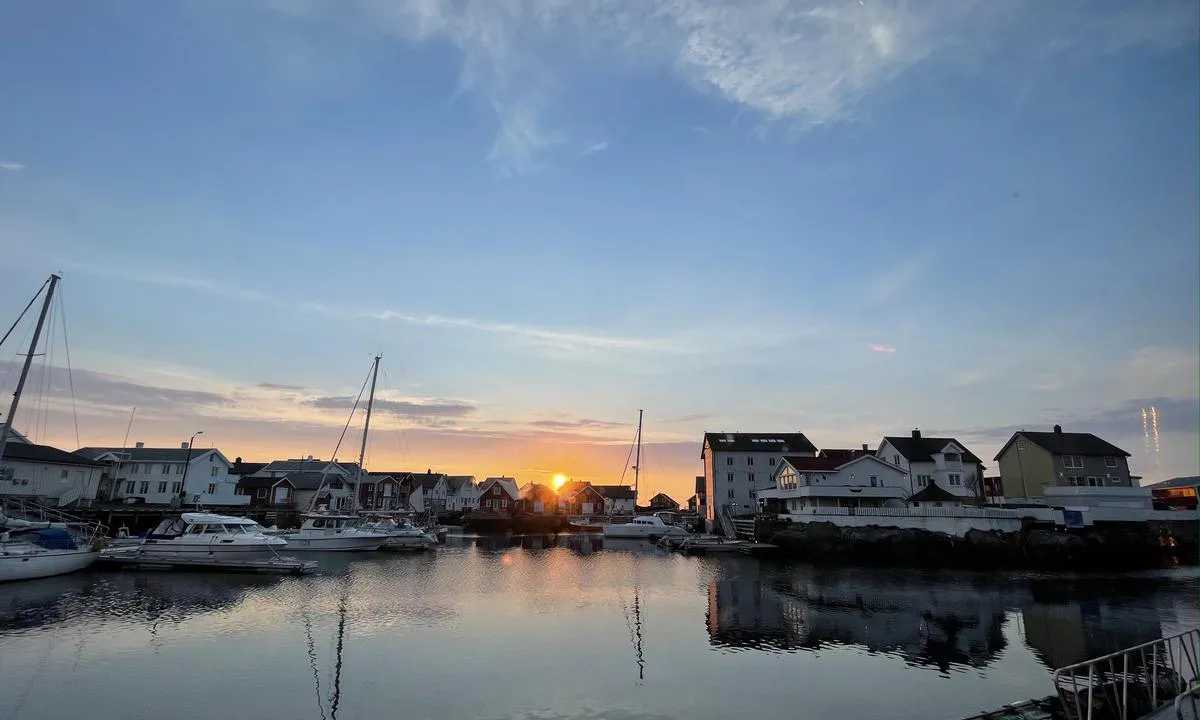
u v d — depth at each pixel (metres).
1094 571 44.31
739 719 15.75
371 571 41.06
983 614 28.36
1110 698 15.63
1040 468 66.81
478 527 93.75
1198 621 26.97
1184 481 70.19
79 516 57.16
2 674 17.83
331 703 16.34
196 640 21.94
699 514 102.25
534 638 23.33
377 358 63.16
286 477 92.00
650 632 24.59
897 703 16.88
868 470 66.12
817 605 30.48
